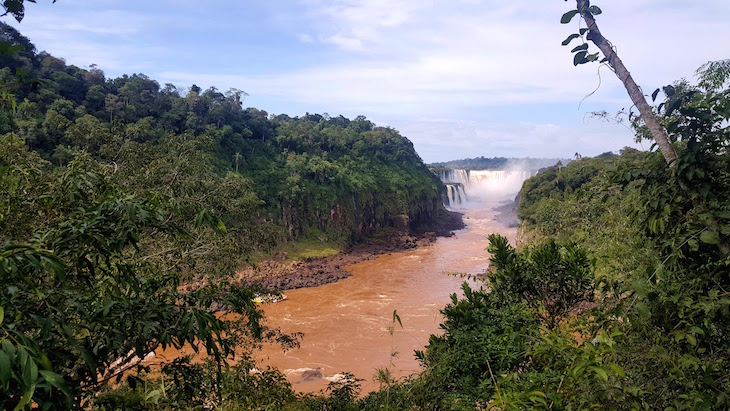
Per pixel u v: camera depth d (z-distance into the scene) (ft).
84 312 9.50
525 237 128.26
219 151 213.05
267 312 111.86
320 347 86.63
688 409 10.32
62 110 152.15
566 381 10.21
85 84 196.34
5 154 29.12
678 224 13.02
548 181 197.67
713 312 11.16
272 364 78.38
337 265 172.14
